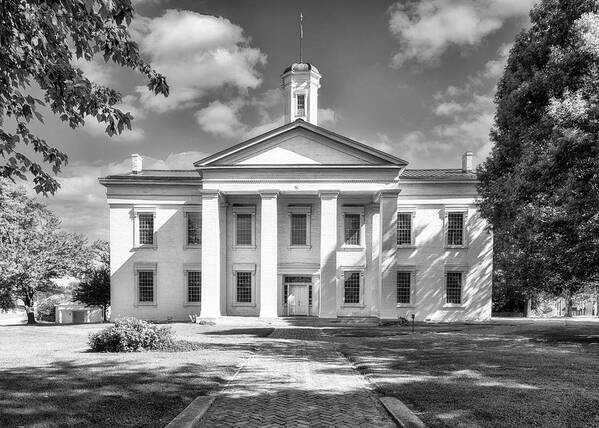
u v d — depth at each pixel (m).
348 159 32.53
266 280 32.03
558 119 17.23
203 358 13.77
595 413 7.46
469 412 7.56
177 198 35.66
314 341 20.22
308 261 34.78
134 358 13.58
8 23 6.11
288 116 38.66
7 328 28.91
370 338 21.92
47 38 6.34
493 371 11.49
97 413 7.54
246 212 35.28
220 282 34.50
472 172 36.94
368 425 7.43
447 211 34.69
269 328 27.91
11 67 6.43
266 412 8.16
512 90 21.45
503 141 22.69
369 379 10.83
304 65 38.16
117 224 35.69
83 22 6.32
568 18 19.19
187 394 9.02
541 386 9.59
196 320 31.97
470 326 30.25
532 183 18.72
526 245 21.69
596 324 32.09
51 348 17.05
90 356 14.15
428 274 34.69
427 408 7.86
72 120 7.08
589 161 16.88
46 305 62.25
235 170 32.59
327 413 8.10
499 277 44.59
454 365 12.48
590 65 17.48
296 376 11.48
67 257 42.16
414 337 22.48
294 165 32.19
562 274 22.48
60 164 7.42
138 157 38.75
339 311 34.31
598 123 16.33
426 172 38.00
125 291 35.47
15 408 7.75
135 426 6.99
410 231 35.06
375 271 34.34
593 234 18.86
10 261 37.22
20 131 6.98
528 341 20.48
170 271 35.44
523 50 21.31
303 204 35.06
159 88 7.22
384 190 31.80
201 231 35.50
